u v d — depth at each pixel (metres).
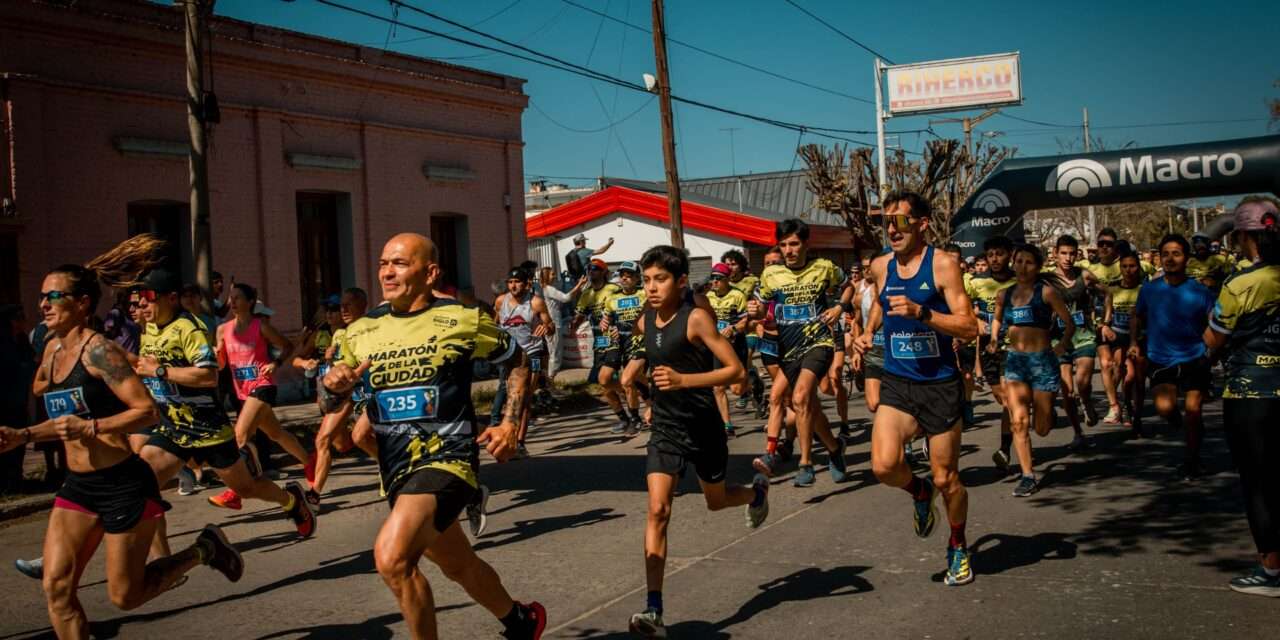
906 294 5.18
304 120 16.12
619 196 27.17
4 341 8.93
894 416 5.16
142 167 13.98
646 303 5.09
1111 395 10.91
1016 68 30.98
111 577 4.21
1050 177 17.94
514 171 20.17
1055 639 4.40
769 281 8.30
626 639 4.63
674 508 7.51
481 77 19.52
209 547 4.66
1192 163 17.09
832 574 5.54
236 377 7.86
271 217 15.58
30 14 12.66
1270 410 4.85
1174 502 6.89
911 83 31.86
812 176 31.34
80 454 4.13
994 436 10.23
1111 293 10.76
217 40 14.77
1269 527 4.86
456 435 3.95
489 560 6.22
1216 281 11.65
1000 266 9.67
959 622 4.68
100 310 13.37
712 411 4.97
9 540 7.41
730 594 5.27
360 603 5.38
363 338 4.07
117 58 13.73
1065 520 6.55
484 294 19.42
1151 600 4.87
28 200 12.67
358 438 7.59
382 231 17.38
